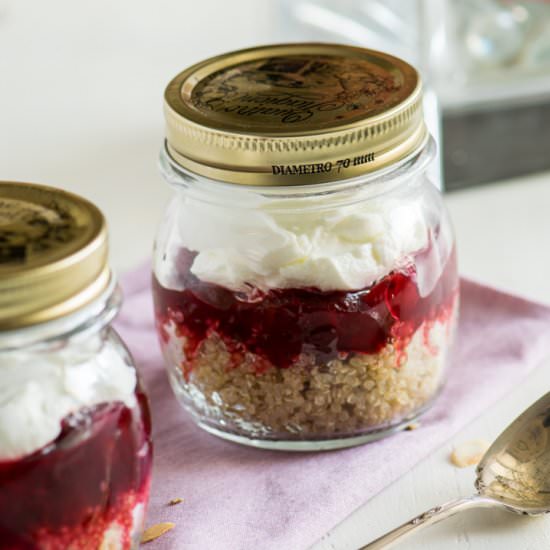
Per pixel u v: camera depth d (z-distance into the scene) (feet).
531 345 1.90
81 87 3.22
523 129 2.56
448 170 2.42
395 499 1.70
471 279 2.01
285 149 1.64
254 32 3.69
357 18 3.50
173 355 1.78
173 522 1.67
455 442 1.77
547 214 2.28
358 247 1.68
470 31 2.76
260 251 1.68
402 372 1.74
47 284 1.47
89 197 2.50
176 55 3.47
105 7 3.68
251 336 1.70
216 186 1.68
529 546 1.63
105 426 1.52
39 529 1.50
